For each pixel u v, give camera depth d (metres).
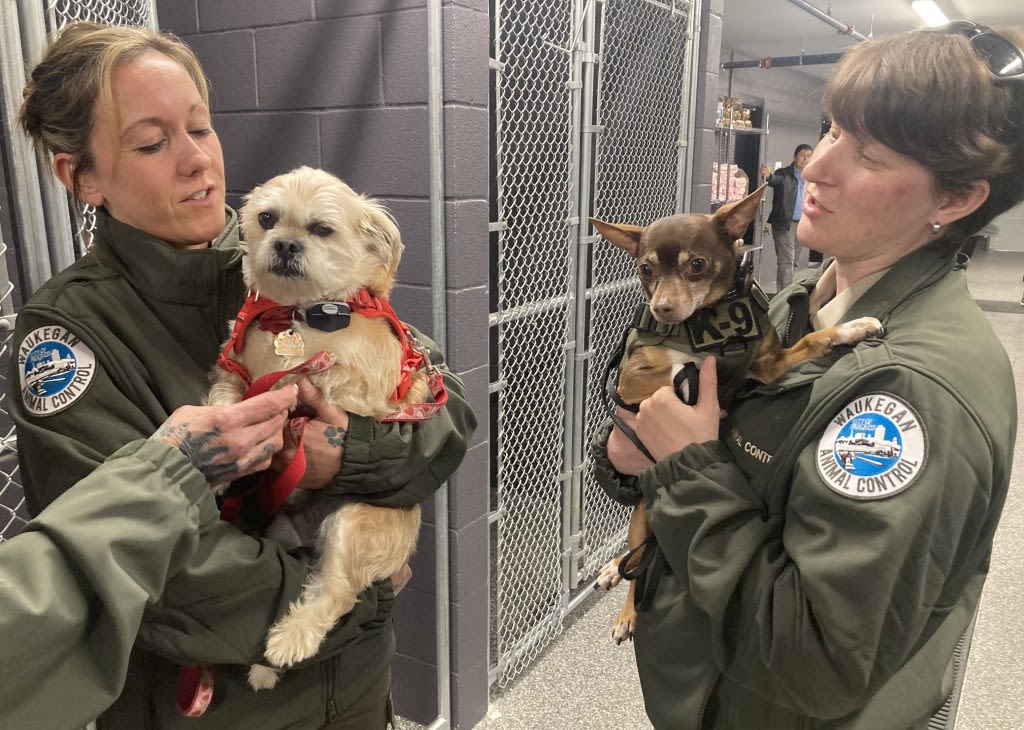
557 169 2.96
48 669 0.79
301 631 1.16
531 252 2.79
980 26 1.07
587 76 2.82
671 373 1.33
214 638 1.08
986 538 1.03
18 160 1.60
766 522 1.09
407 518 1.35
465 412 1.50
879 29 10.81
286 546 1.33
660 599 1.24
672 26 3.48
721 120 7.04
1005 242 19.30
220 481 1.04
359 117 2.38
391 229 1.35
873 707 1.04
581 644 3.15
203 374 1.26
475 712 2.67
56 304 1.15
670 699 1.21
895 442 0.94
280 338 1.19
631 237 1.56
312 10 2.39
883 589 0.91
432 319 2.30
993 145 0.99
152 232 1.26
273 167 2.61
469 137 2.24
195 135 1.27
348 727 1.37
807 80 14.21
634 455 1.43
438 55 2.12
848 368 1.04
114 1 1.96
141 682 1.23
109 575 0.82
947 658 1.07
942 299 1.06
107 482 0.89
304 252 1.20
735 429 1.17
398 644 2.65
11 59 1.54
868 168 1.07
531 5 2.57
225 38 2.60
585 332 3.24
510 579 3.11
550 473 3.10
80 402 1.09
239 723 1.21
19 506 2.06
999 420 0.96
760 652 1.02
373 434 1.23
